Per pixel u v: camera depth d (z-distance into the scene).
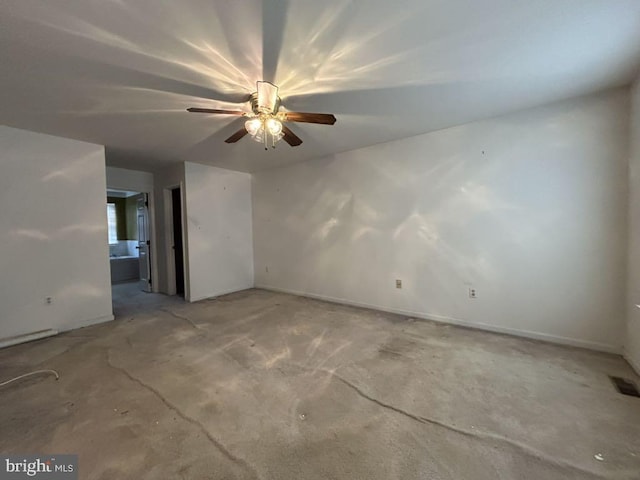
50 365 2.35
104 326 3.31
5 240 2.83
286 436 1.53
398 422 1.63
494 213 2.92
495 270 2.95
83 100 2.25
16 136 2.87
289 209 4.77
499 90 2.29
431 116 2.78
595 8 1.40
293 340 2.82
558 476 1.27
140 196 5.27
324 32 1.54
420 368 2.23
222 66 1.83
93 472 1.31
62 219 3.17
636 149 2.16
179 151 3.76
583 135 2.47
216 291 4.79
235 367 2.29
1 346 2.72
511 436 1.51
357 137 3.37
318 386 2.00
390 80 2.07
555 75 2.07
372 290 3.88
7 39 1.52
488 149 2.91
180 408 1.77
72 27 1.45
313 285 4.54
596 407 1.73
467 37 1.61
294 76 1.97
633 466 1.32
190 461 1.37
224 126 2.84
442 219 3.24
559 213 2.61
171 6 1.33
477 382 2.03
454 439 1.50
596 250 2.46
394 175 3.57
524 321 2.82
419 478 1.27
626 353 2.32
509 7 1.39
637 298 2.14
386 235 3.69
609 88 2.32
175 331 3.12
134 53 1.68
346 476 1.29
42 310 3.04
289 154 4.04
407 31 1.55
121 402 1.84
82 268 3.31
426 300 3.42
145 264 5.29
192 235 4.45
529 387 1.96
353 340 2.80
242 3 1.32
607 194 2.40
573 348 2.55
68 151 3.20
